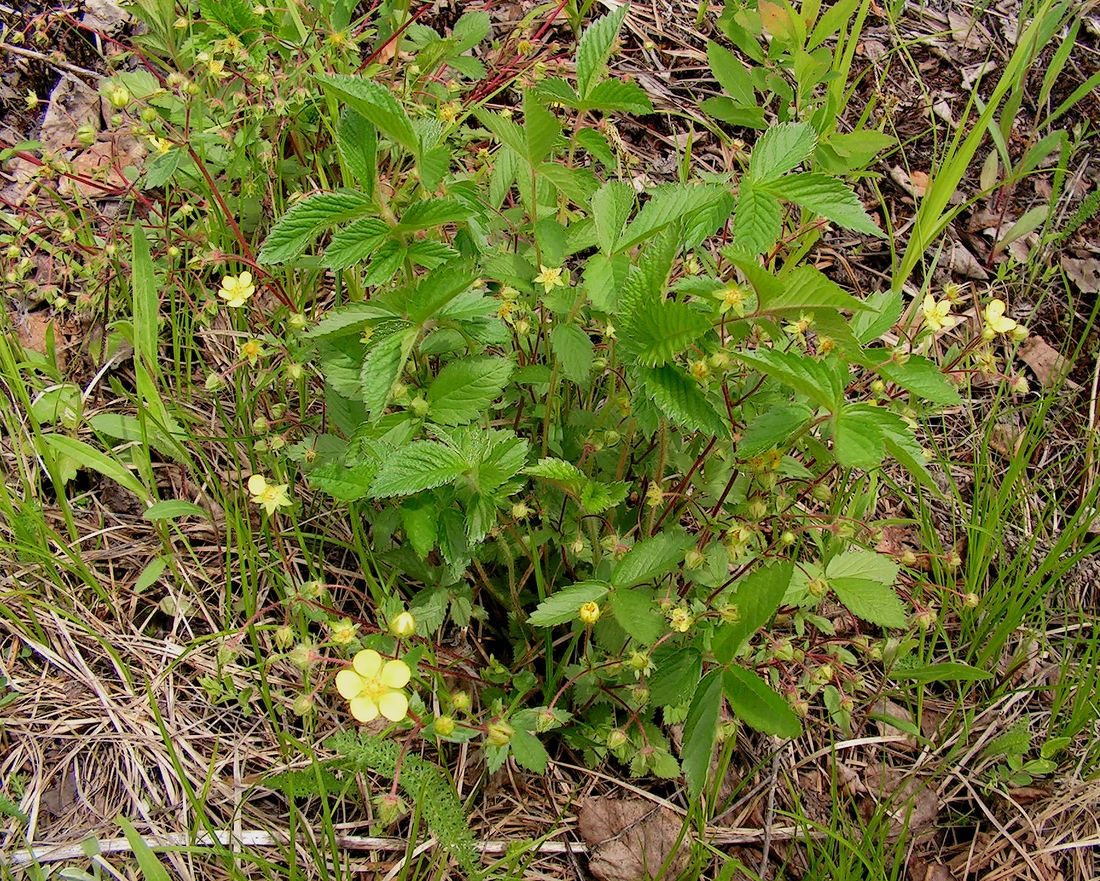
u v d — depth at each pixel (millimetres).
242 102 449
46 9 544
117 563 428
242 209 466
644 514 419
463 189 378
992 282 567
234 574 427
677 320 318
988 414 526
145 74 488
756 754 416
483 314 347
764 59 554
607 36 369
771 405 383
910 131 606
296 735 396
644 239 342
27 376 451
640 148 575
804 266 302
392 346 335
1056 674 456
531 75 525
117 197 505
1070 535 437
